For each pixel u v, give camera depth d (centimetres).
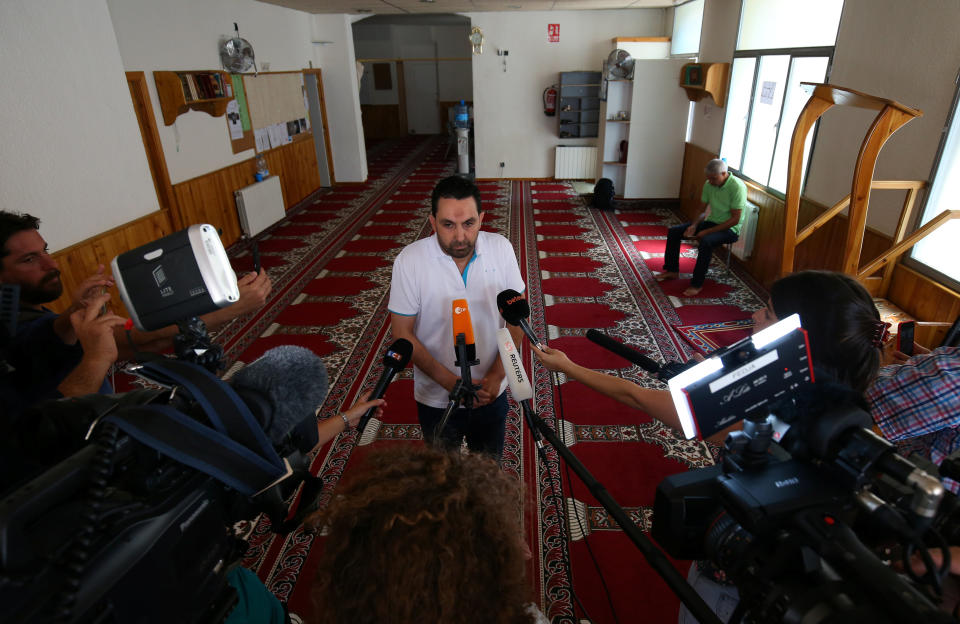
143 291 87
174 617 60
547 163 1049
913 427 113
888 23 355
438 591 50
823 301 93
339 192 972
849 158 399
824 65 435
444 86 1645
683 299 488
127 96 399
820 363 95
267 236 711
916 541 64
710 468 91
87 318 130
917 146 334
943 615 50
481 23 961
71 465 55
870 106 293
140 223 413
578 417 314
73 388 124
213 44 632
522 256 613
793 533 67
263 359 80
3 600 44
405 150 1434
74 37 347
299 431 92
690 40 806
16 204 309
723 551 79
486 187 997
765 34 546
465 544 52
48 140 329
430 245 173
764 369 74
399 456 60
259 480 70
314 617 55
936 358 111
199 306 88
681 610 126
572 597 189
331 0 750
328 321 450
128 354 174
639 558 222
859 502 69
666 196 829
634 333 423
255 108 738
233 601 72
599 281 533
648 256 608
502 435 203
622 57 827
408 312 176
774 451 85
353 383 356
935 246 325
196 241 87
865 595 57
